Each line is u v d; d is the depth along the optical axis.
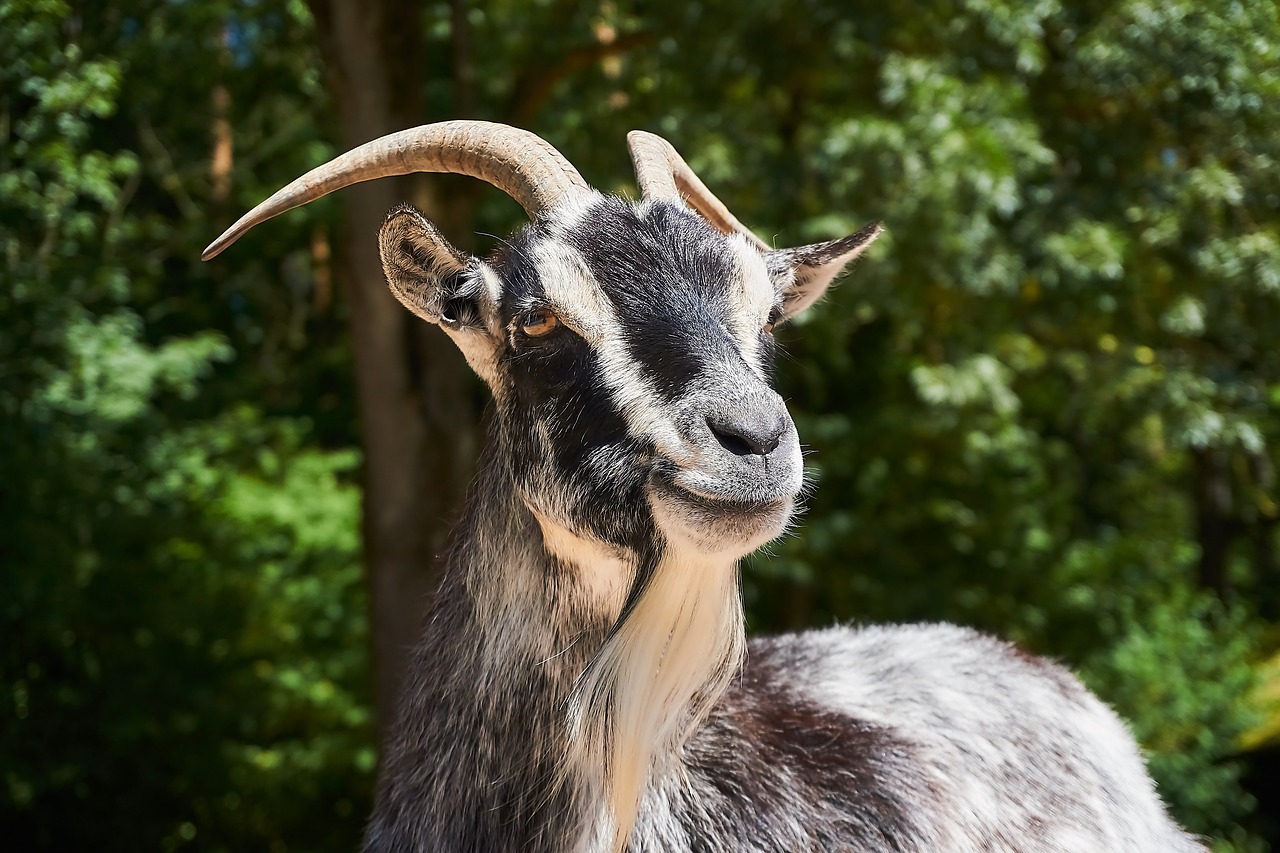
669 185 3.71
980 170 9.16
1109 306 10.80
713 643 3.21
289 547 13.62
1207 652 12.33
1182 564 17.03
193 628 11.55
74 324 10.46
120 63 9.99
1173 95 9.34
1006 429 12.16
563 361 3.14
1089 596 13.67
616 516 3.04
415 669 3.59
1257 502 19.36
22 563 10.21
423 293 3.53
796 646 4.09
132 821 11.76
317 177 3.51
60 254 10.62
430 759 3.39
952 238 9.62
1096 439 15.78
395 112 8.60
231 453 13.85
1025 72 10.08
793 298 3.92
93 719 11.13
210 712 11.73
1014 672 4.11
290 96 12.91
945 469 13.59
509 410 3.33
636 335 3.06
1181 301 9.89
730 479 2.86
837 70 11.31
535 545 3.30
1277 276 9.09
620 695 3.14
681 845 3.21
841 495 13.34
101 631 11.17
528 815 3.26
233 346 17.48
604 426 3.05
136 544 11.29
